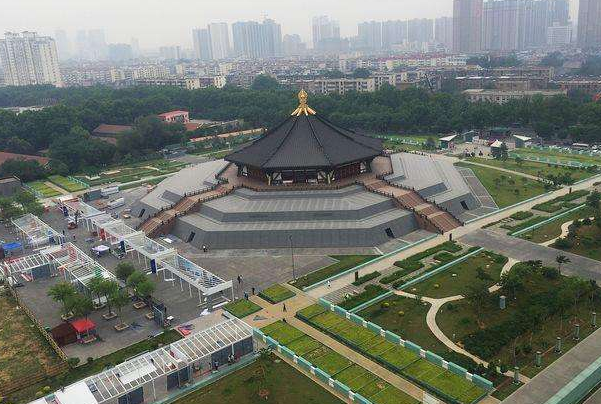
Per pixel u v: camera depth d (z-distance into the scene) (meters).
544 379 66.62
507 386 65.81
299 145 137.75
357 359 74.12
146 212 145.88
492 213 131.00
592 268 97.06
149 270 110.50
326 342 78.88
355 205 122.81
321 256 110.44
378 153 144.00
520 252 106.06
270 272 104.25
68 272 109.44
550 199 140.88
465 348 74.00
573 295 81.06
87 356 79.12
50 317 92.69
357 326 81.94
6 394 71.12
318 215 121.31
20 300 99.38
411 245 112.31
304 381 70.12
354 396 65.00
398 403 64.19
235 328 78.25
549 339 75.19
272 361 75.06
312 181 135.88
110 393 65.31
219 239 119.00
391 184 138.38
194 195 140.75
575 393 63.62
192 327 85.12
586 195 141.50
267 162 132.88
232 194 138.00
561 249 106.38
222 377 72.69
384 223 117.94
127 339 83.50
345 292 93.75
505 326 77.50
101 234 130.62
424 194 135.75
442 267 99.75
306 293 94.44
